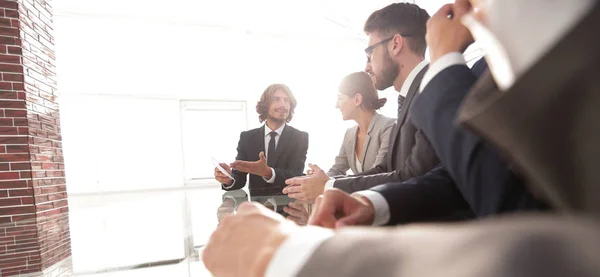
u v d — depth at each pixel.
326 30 7.21
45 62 2.99
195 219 0.80
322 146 7.58
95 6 6.07
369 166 1.65
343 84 1.75
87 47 6.51
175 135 7.04
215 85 7.25
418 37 1.05
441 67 0.35
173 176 6.96
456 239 0.10
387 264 0.11
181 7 6.19
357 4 5.33
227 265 0.20
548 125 0.13
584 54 0.12
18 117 2.56
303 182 0.97
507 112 0.14
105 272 0.43
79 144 6.49
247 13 6.44
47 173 2.84
